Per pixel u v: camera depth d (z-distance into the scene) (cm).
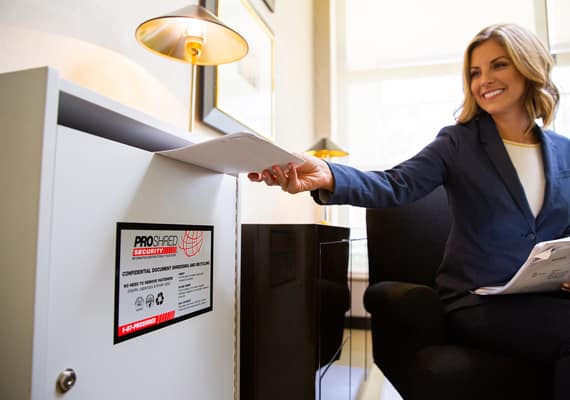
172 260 60
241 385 96
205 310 68
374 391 150
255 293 97
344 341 126
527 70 98
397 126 277
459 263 100
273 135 191
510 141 105
